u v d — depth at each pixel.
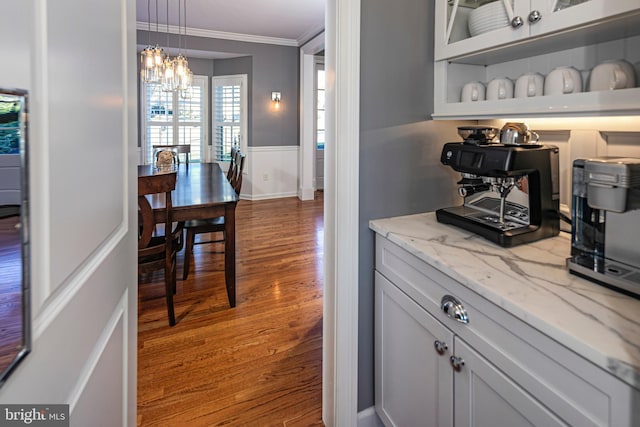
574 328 0.74
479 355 0.99
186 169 4.70
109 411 0.89
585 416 0.71
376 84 1.51
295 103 7.21
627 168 0.85
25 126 0.49
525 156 1.21
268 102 6.96
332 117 1.50
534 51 1.38
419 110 1.60
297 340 2.34
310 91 6.91
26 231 0.49
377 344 1.56
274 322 2.55
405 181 1.61
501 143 1.35
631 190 0.86
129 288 1.08
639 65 1.15
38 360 0.54
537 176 1.27
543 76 1.31
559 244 1.26
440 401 1.17
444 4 1.53
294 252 4.01
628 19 1.00
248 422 1.69
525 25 1.19
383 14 1.49
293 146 7.32
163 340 2.32
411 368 1.32
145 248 2.38
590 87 1.14
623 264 0.92
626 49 1.18
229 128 7.17
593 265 0.97
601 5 0.99
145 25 5.77
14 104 0.47
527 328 0.83
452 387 1.10
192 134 7.26
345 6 1.41
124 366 1.04
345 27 1.42
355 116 1.46
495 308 0.92
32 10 0.50
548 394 0.78
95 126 0.75
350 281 1.53
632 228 0.90
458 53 1.46
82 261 0.69
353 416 1.58
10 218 0.47
